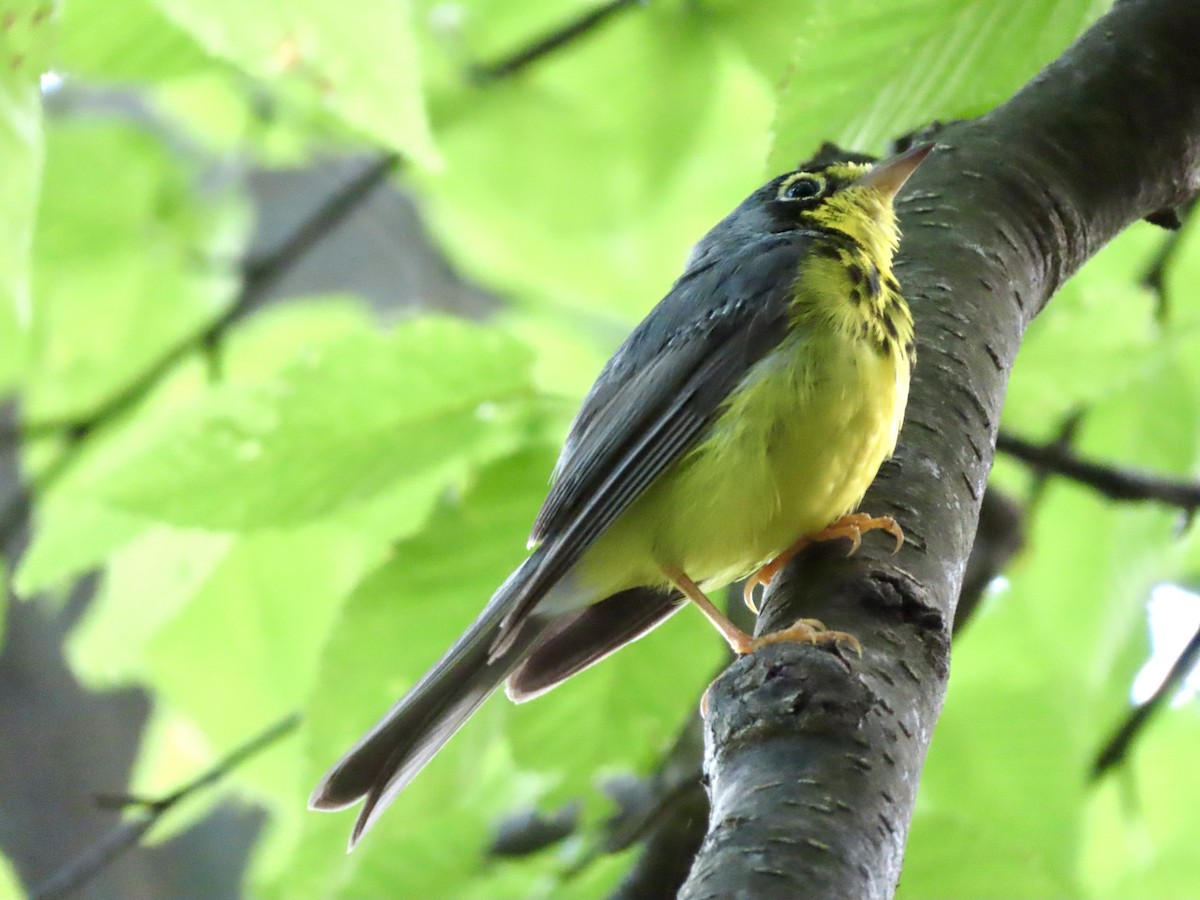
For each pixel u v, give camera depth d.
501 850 11.66
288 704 12.52
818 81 8.68
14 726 20.28
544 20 15.60
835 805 5.69
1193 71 8.94
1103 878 13.53
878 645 6.51
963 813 11.97
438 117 15.05
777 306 9.07
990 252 8.32
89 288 14.62
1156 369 13.05
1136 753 13.91
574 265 16.19
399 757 8.59
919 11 8.55
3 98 6.15
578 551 8.87
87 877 11.78
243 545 12.12
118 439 13.05
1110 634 12.76
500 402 9.96
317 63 7.44
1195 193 9.57
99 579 20.33
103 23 10.85
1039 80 9.02
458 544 9.91
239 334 14.33
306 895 11.17
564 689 10.63
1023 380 11.68
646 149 15.22
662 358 9.42
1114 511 12.83
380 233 21.31
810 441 8.70
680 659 10.65
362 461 9.86
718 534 8.93
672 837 10.48
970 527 7.49
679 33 14.86
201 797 12.47
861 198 10.19
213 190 15.53
